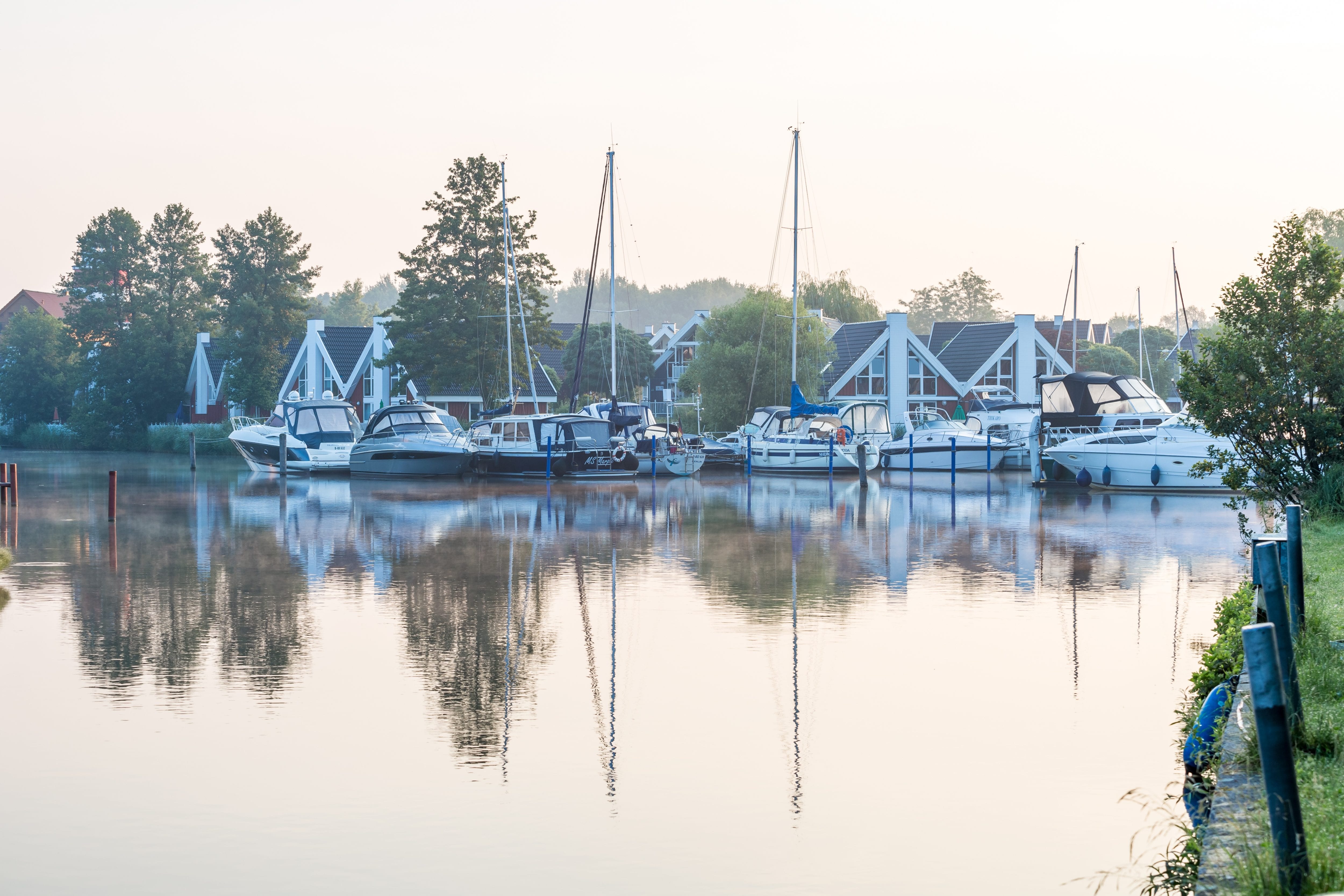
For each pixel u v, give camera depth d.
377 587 20.91
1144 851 8.99
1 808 10.04
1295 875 5.18
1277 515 22.58
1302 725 7.63
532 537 28.39
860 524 31.05
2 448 89.38
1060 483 43.72
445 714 12.77
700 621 17.67
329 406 54.50
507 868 8.90
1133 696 13.33
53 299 162.12
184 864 8.97
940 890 8.51
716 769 11.02
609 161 54.66
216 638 16.52
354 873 8.81
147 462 66.25
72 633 16.86
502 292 63.66
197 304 86.94
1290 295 22.95
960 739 11.82
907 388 73.12
